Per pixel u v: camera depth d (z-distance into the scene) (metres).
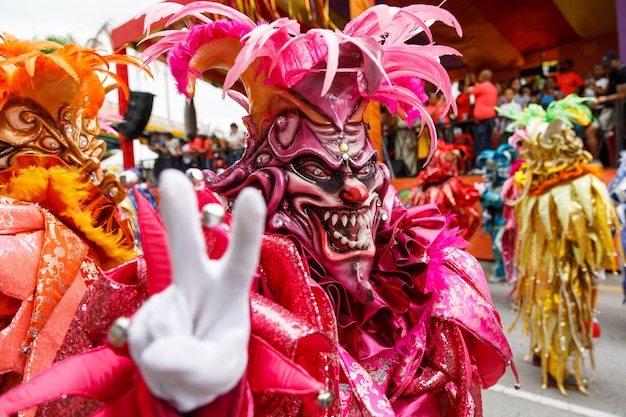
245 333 0.42
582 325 2.17
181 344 0.38
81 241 0.94
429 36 0.70
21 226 0.88
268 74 0.72
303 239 0.73
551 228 2.16
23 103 0.95
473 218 3.88
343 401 0.72
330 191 0.72
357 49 0.69
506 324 3.30
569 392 2.26
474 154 5.48
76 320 0.63
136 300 0.59
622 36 3.07
